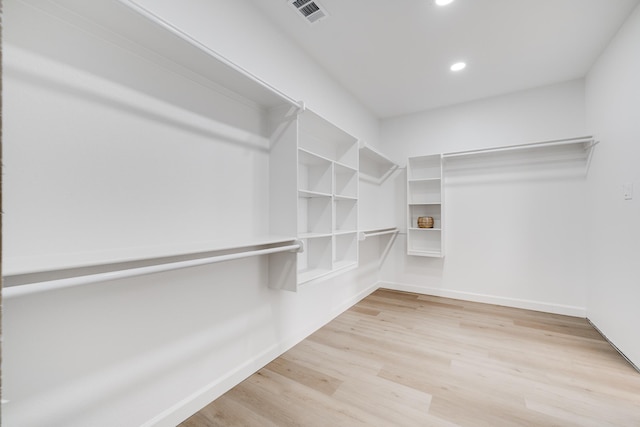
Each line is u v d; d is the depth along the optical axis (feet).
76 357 3.42
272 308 6.39
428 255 10.84
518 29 6.73
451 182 11.13
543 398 5.05
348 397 5.09
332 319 8.84
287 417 4.61
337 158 8.67
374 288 12.14
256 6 5.97
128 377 3.89
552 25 6.59
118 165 3.80
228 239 5.24
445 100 10.69
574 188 9.16
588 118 8.61
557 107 9.34
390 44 7.32
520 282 9.96
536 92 9.66
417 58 7.95
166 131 4.35
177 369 4.50
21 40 3.02
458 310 9.67
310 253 7.53
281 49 6.69
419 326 8.29
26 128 3.05
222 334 5.22
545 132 9.52
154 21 3.29
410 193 11.62
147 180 4.11
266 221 6.14
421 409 4.79
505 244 10.21
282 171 6.02
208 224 4.97
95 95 3.58
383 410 4.77
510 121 10.07
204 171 4.91
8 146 2.94
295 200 5.84
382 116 12.25
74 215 3.40
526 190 9.86
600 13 6.18
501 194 10.26
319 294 8.23
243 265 5.66
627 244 6.36
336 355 6.59
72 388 3.39
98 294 3.61
